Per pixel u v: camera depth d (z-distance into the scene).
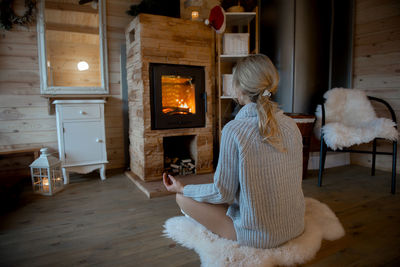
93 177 2.63
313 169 2.93
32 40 2.48
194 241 1.33
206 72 2.54
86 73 2.68
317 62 3.00
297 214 1.17
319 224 1.46
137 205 1.92
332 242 1.38
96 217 1.73
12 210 1.84
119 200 2.03
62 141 2.36
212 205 1.25
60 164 2.25
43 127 2.58
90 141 2.47
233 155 1.01
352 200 2.01
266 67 1.02
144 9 2.45
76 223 1.64
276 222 1.10
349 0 3.07
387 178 2.58
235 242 1.19
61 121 2.35
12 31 2.41
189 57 2.45
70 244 1.39
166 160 2.62
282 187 1.07
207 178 2.46
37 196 2.12
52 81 2.55
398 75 2.71
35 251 1.32
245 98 1.11
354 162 3.16
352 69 3.14
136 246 1.36
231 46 2.76
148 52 2.27
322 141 2.32
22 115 2.50
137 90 2.41
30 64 2.49
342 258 1.23
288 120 1.10
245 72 1.04
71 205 1.93
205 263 1.15
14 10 2.41
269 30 3.07
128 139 2.88
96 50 2.70
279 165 1.04
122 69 2.81
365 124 2.51
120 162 2.96
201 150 2.58
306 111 3.03
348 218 1.69
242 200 1.07
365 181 2.48
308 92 3.01
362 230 1.52
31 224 1.63
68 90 2.60
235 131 1.01
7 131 2.46
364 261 1.21
